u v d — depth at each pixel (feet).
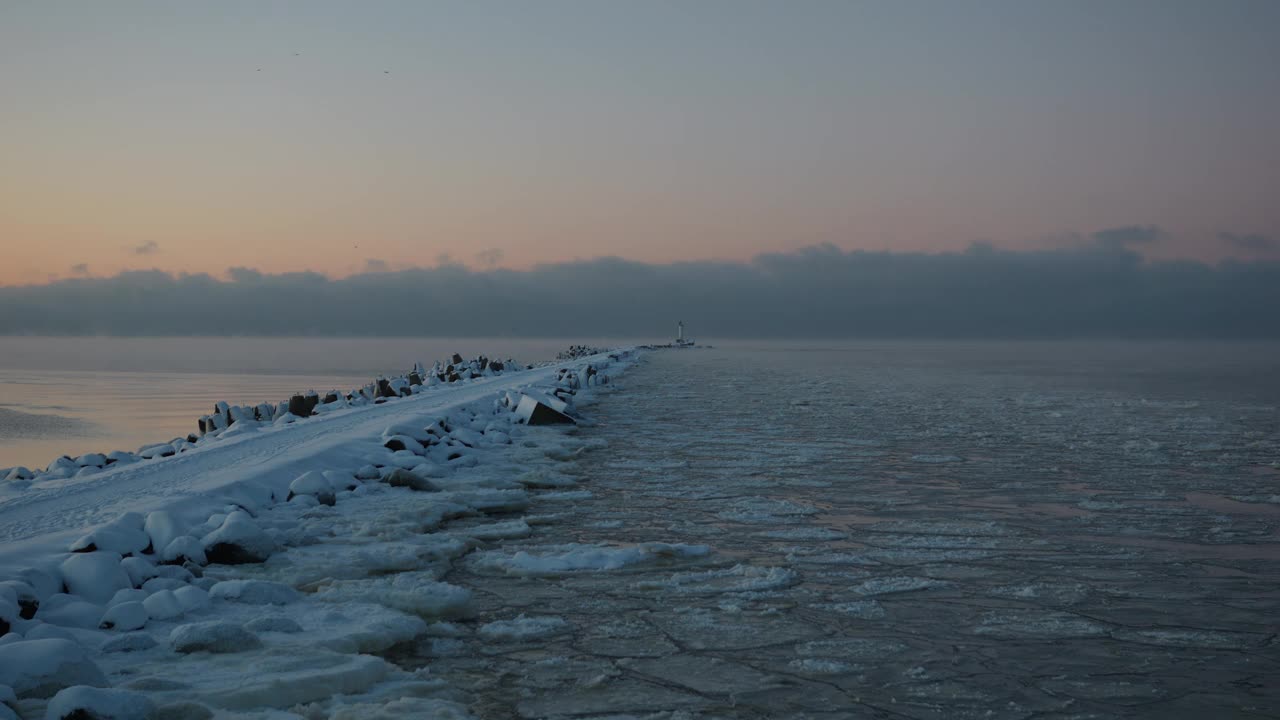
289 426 58.44
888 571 26.40
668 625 21.39
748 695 17.19
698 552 28.27
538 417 67.92
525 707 16.55
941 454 52.65
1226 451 54.19
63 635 17.94
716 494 39.47
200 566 24.81
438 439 50.57
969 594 24.06
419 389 98.78
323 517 32.27
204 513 29.73
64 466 44.93
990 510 35.88
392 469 41.24
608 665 18.75
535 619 21.74
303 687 16.20
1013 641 20.33
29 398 167.53
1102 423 72.02
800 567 26.89
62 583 21.13
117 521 25.39
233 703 15.46
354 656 17.74
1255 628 21.30
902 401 96.89
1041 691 17.47
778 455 52.26
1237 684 17.84
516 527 32.17
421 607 22.06
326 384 218.38
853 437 61.77
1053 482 42.60
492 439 56.44
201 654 17.72
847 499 38.27
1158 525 32.96
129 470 39.75
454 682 17.71
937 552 28.76
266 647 18.37
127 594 20.84
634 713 16.31
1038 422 72.90
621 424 70.85
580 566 26.58
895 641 20.30
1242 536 31.14
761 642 20.21
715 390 115.75
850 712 16.43
